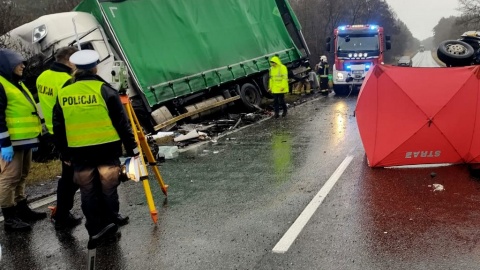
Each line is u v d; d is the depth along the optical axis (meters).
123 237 4.90
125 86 5.53
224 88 13.72
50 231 5.19
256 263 4.16
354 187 6.25
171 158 8.57
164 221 5.30
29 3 19.44
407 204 5.54
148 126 11.05
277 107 13.43
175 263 4.26
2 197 5.10
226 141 10.03
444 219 5.03
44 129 8.91
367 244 4.46
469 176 6.60
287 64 16.56
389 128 6.95
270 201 5.82
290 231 4.83
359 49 19.12
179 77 11.61
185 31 12.13
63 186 5.10
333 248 4.39
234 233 4.85
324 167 7.37
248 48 14.29
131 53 10.52
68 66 5.04
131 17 10.83
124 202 6.07
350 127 11.05
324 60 20.80
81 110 4.34
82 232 5.14
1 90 4.82
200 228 5.04
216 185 6.65
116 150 4.59
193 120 12.72
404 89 6.78
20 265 4.37
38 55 9.06
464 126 6.74
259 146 9.30
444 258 4.13
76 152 4.46
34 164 8.36
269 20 15.66
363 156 7.98
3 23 12.27
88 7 10.34
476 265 3.98
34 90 8.96
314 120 12.51
